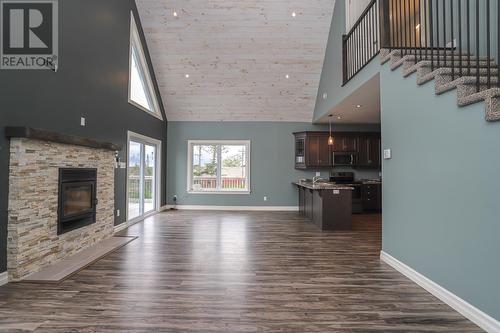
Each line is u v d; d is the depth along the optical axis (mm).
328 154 8188
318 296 2596
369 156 8250
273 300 2514
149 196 7387
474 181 2131
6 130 2766
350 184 8031
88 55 4199
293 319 2197
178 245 4355
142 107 6410
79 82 3977
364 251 4078
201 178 8602
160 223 6199
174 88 7535
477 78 2145
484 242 2041
